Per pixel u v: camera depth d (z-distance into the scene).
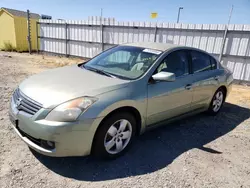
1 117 3.96
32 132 2.49
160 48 3.76
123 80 3.06
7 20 18.70
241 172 2.93
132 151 3.21
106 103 2.64
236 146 3.62
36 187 2.38
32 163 2.76
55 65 11.70
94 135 2.65
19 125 2.65
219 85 4.67
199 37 9.55
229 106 5.81
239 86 8.62
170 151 3.30
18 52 18.11
